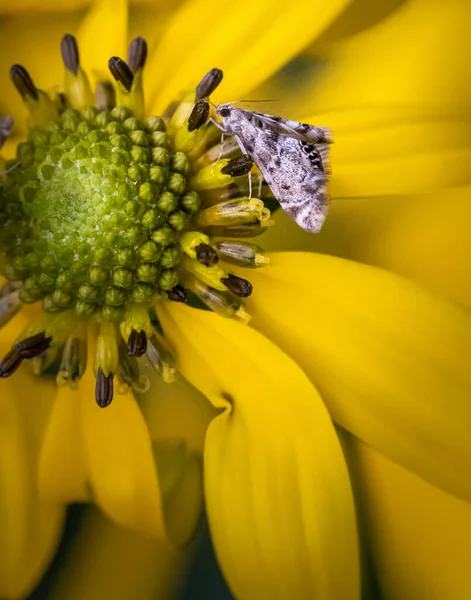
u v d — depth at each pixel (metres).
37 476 0.12
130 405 0.12
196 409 0.13
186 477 0.12
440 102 0.13
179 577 0.13
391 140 0.12
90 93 0.12
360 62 0.13
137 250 0.12
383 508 0.12
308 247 0.13
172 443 0.12
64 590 0.12
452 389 0.12
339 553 0.12
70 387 0.12
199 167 0.12
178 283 0.12
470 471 0.12
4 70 0.13
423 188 0.12
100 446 0.12
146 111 0.13
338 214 0.13
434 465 0.12
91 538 0.13
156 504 0.12
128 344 0.12
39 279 0.12
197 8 0.13
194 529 0.12
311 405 0.12
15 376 0.12
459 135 0.12
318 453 0.12
